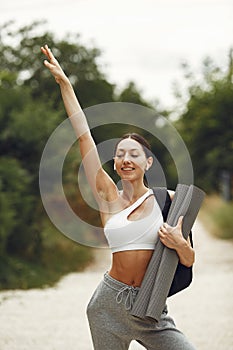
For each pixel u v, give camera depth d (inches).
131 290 262.5
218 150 1459.2
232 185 1611.7
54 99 1181.7
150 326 262.7
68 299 681.0
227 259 1045.2
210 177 1523.1
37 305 641.0
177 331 268.1
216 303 631.2
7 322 549.0
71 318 568.4
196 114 1475.1
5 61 1326.3
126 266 263.3
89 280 855.7
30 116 924.6
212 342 467.5
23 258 922.1
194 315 572.4
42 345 462.9
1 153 933.8
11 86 957.8
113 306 264.1
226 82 1449.3
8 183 869.2
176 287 264.7
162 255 259.6
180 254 259.3
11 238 915.4
